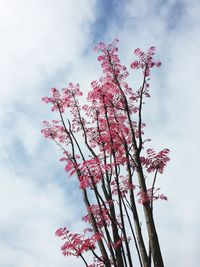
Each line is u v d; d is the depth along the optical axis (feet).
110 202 28.43
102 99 33.81
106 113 32.40
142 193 30.60
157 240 29.45
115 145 31.32
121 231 27.02
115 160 28.91
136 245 28.55
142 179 31.32
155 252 28.91
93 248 27.50
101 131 33.71
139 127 33.63
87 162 29.14
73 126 34.32
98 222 29.19
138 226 29.63
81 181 29.04
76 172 29.96
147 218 30.14
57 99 35.45
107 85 34.53
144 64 35.47
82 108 34.68
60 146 32.63
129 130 34.17
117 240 26.94
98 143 33.17
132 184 30.60
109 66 35.76
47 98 35.24
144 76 35.37
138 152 32.35
